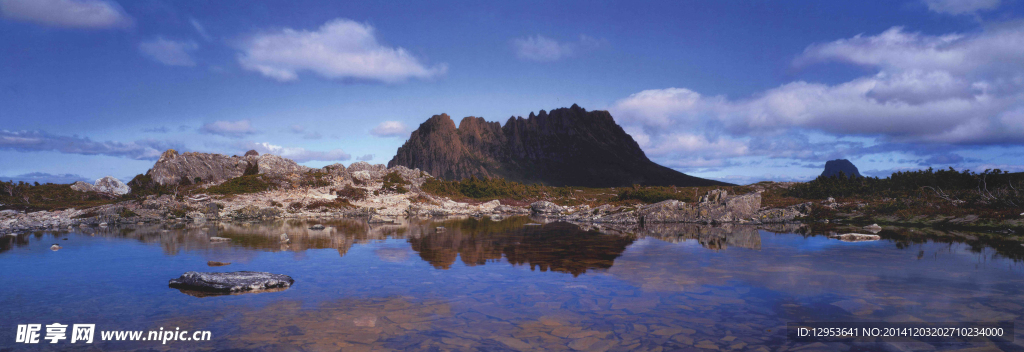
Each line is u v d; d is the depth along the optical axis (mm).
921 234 24094
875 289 10797
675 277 12562
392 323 8359
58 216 50094
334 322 8422
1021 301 9516
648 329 7930
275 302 9961
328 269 14266
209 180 104625
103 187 89625
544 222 41219
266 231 30688
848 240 21875
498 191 106625
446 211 62188
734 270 13617
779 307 9289
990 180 51438
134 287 11664
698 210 39969
